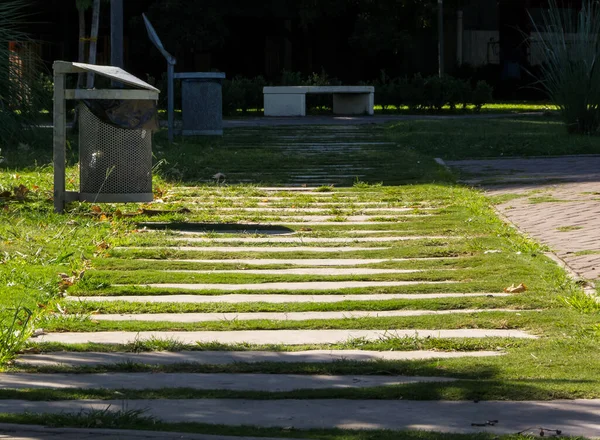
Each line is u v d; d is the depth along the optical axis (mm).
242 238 12000
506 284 9023
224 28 49594
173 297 8828
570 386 5648
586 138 25891
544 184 16672
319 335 7363
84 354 6734
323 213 14070
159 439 4633
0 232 11789
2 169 18281
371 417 5098
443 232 12195
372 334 7371
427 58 61469
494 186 16828
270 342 7133
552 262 10016
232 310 8250
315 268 10156
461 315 7855
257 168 19984
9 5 23062
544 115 39844
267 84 45969
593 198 14492
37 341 7074
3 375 6109
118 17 23094
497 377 5977
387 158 21797
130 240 11625
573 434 4758
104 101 13539
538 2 63969
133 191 13680
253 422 4992
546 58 28641
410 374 6113
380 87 43719
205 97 25906
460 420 5039
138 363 6402
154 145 23484
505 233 11820
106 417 4953
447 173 18500
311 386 5824
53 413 5082
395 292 8938
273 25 57625
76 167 18562
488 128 30250
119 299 8727
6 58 22109
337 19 57625
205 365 6359
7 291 8789
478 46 63781
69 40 52344
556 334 7223
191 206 14797
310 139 26906
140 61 53875
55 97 13617
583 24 28000
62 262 10297
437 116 40281
